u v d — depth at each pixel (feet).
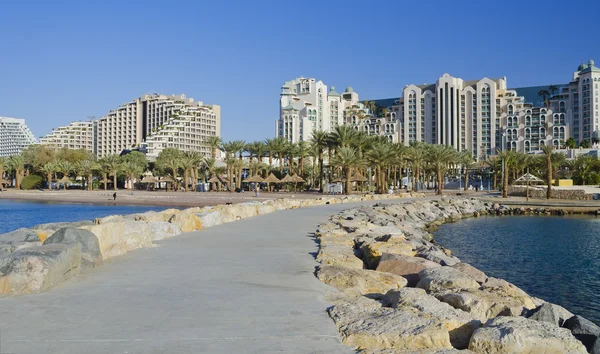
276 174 387.75
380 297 27.78
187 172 376.07
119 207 232.94
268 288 28.99
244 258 40.86
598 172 352.49
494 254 95.50
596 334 25.70
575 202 236.02
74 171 437.58
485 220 182.29
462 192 352.90
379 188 279.49
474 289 29.09
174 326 20.77
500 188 377.50
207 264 37.58
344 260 37.88
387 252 42.96
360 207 133.90
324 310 23.81
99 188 492.13
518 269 78.28
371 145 299.17
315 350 18.10
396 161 312.09
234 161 371.15
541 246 108.17
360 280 30.17
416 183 366.63
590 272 75.46
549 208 217.77
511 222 173.27
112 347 17.97
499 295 28.84
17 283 26.25
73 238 35.17
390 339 18.74
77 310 23.22
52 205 251.80
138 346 18.11
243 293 27.53
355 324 20.29
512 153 362.94
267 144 375.66
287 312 23.36
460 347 21.35
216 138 428.56
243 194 296.71
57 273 28.94
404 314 21.21
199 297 26.40
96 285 29.14
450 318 22.17
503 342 18.85
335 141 293.23
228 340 19.01
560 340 19.16
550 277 71.41
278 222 79.10
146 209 218.18
